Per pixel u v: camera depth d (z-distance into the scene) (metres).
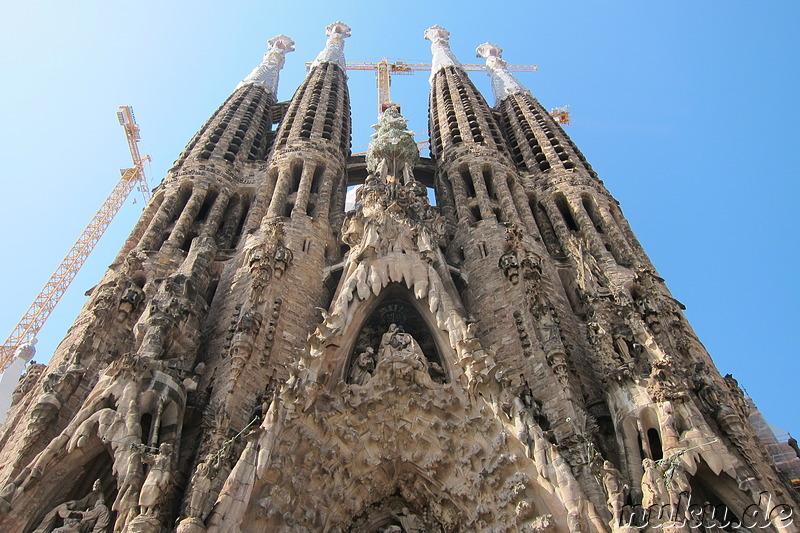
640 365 27.52
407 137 43.16
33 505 21.30
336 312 27.06
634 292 35.28
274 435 22.12
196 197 42.38
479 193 44.78
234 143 50.47
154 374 25.06
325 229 40.25
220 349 30.02
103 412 23.03
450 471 24.02
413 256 31.16
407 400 25.36
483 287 35.84
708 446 22.95
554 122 57.22
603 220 42.81
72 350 28.27
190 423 25.98
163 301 29.61
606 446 26.48
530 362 29.58
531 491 22.11
